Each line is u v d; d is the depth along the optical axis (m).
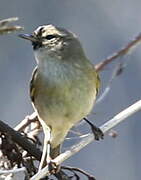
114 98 15.64
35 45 10.38
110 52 16.20
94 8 16.47
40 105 10.31
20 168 8.86
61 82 10.15
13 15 15.88
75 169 9.49
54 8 16.14
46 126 10.29
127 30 16.41
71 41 10.33
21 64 15.41
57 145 10.34
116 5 16.50
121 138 15.44
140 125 15.50
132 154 15.33
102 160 15.22
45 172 9.22
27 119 10.22
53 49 10.27
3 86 15.30
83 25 16.34
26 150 9.42
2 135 9.39
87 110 10.34
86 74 10.27
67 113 10.21
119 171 15.17
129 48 10.85
